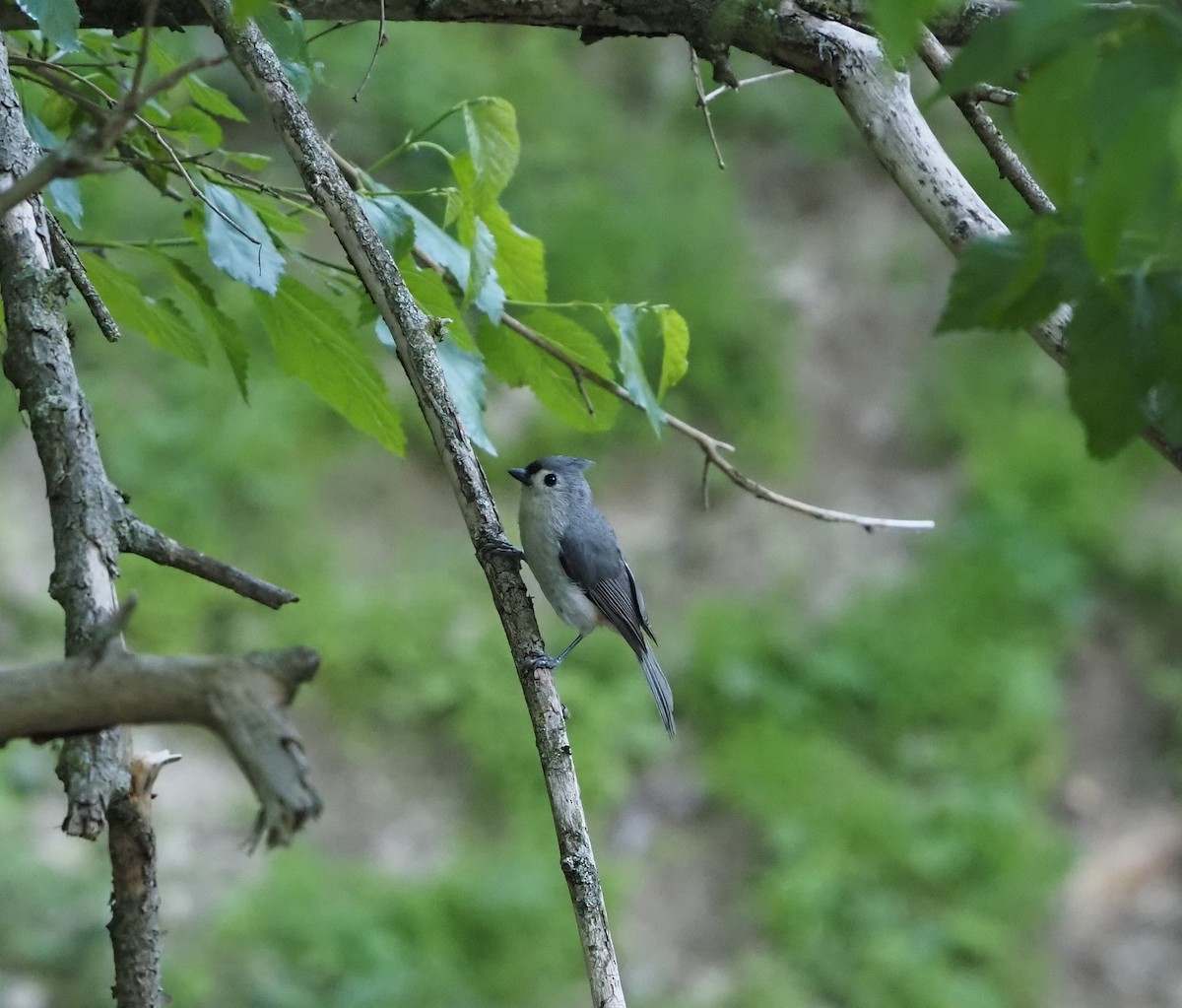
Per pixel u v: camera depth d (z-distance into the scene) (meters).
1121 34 2.09
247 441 14.98
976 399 17.05
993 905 12.55
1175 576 15.20
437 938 11.71
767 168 19.72
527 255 5.36
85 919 11.10
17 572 13.84
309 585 14.23
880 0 2.32
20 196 2.45
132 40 5.37
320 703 13.45
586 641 14.15
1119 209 2.04
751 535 15.73
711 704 14.02
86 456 3.37
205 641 13.59
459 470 4.18
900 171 4.26
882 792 13.25
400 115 17.41
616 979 3.57
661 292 17.08
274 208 5.09
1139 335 2.34
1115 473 16.25
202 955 11.21
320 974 11.27
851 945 12.09
